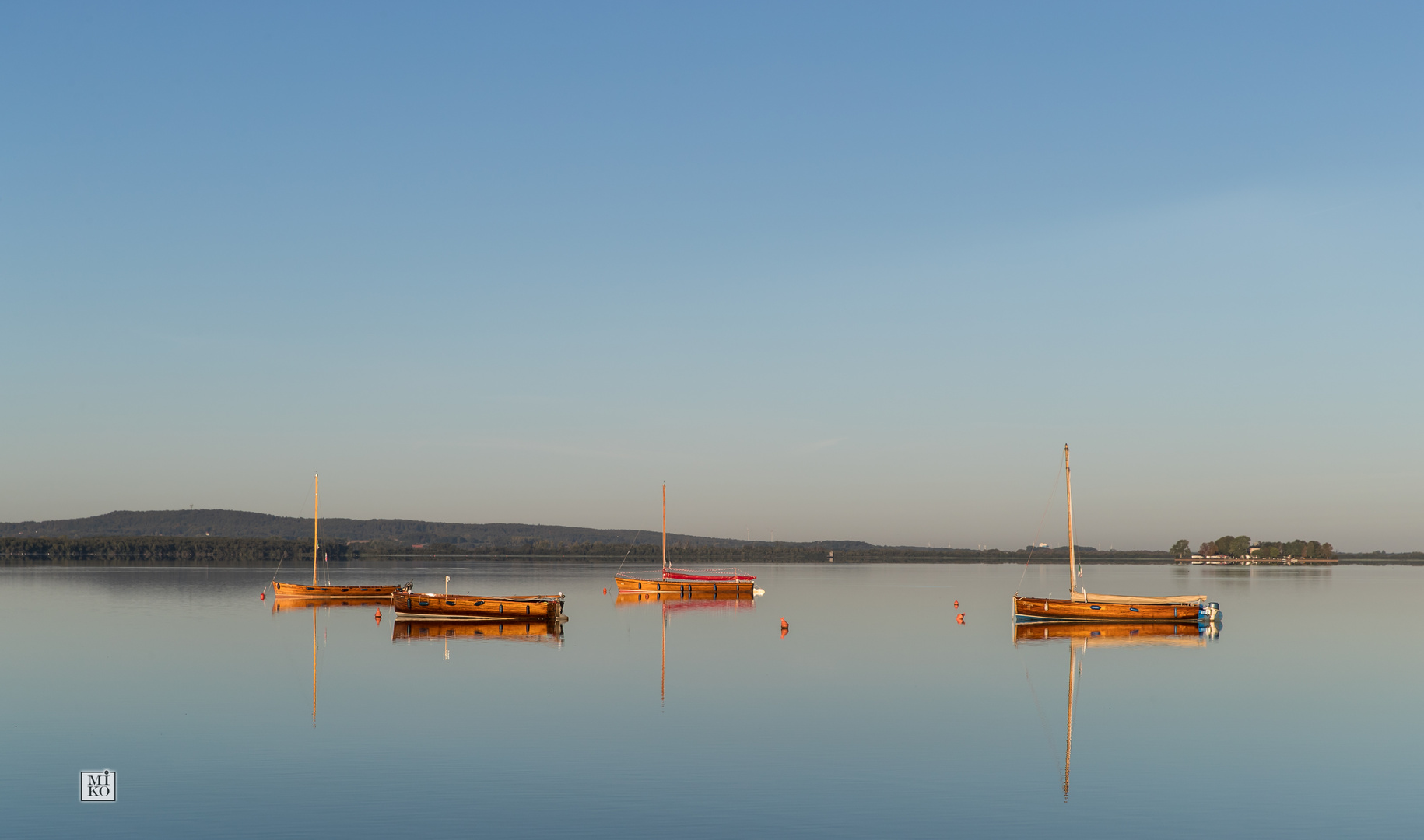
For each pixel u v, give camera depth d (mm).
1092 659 75562
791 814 35906
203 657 74250
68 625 99562
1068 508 106062
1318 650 81750
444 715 52156
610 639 88000
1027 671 68500
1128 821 35469
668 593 158625
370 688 60125
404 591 104750
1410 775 41219
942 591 177625
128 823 34812
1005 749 45312
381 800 37219
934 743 46406
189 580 192625
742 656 75750
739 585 161125
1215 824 35250
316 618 108812
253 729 48844
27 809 36281
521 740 46594
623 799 37562
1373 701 57344
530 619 102938
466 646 82438
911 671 68312
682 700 56594
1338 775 41188
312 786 39094
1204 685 62781
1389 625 106188
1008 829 34531
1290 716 52875
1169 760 43594
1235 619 113312
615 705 55188
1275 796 38344
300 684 61875
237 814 35688
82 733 47781
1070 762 43031
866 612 123375
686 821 35031
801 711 53625
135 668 68438
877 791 38750
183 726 49500
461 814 35781
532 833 33844
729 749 44938
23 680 63406
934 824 35031
